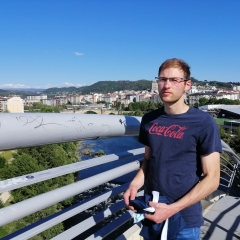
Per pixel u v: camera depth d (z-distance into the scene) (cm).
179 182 169
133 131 228
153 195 168
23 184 141
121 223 225
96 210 1969
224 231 310
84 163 182
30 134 130
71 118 156
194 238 174
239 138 4741
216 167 167
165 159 172
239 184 517
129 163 236
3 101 11938
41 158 2491
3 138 120
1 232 1373
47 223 163
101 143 6038
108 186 2395
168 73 174
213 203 386
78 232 183
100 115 188
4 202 1716
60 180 1862
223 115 8356
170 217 167
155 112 187
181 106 176
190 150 169
